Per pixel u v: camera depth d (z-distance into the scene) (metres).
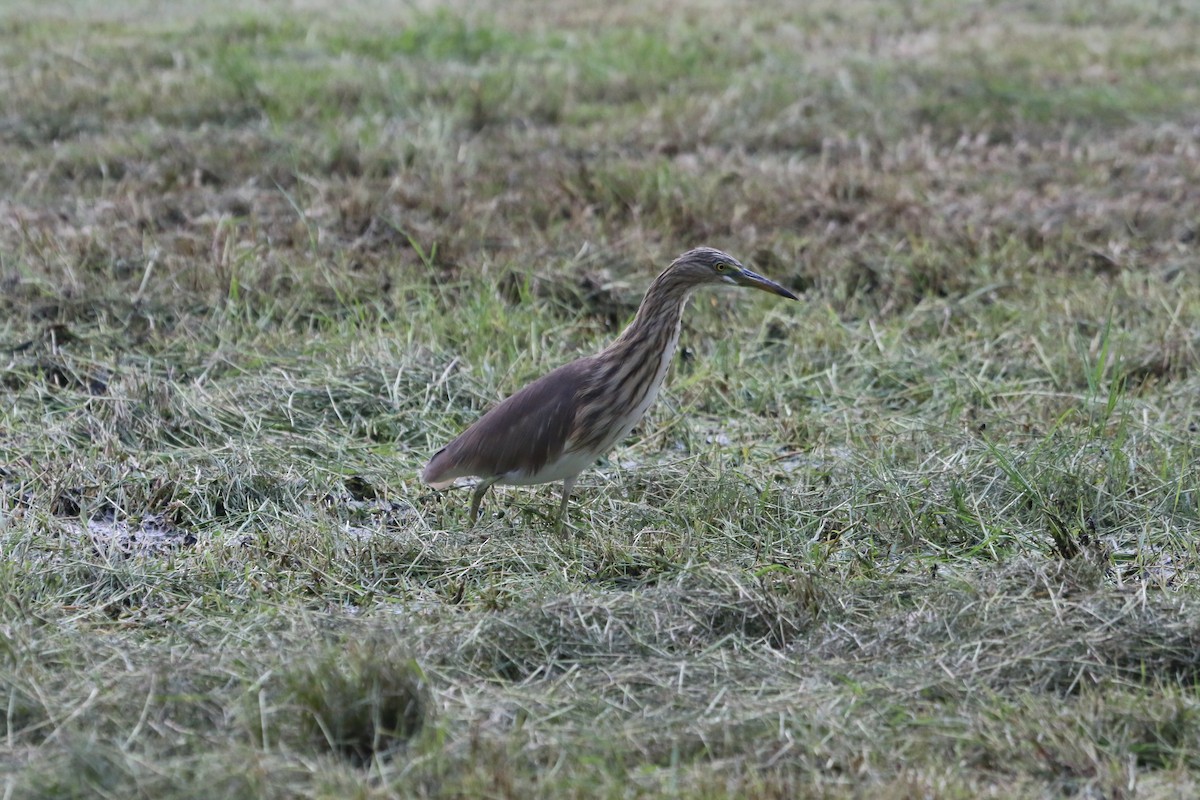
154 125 19.31
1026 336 13.94
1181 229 16.81
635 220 16.47
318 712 7.53
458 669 8.23
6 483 10.96
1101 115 21.22
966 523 10.44
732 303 14.87
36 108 19.81
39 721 7.57
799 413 12.61
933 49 24.64
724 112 20.52
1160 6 28.44
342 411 12.32
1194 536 10.34
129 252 14.93
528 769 7.27
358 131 18.78
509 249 15.59
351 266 15.03
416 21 24.98
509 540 10.16
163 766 7.08
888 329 14.16
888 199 17.08
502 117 20.50
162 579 9.45
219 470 11.09
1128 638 8.43
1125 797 7.10
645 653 8.56
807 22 27.02
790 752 7.43
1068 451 11.31
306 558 9.73
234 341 13.55
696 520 10.45
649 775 7.19
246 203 16.59
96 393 12.59
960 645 8.48
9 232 15.44
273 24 24.91
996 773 7.36
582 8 27.62
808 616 8.95
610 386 10.20
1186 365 13.41
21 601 8.84
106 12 26.48
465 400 12.55
